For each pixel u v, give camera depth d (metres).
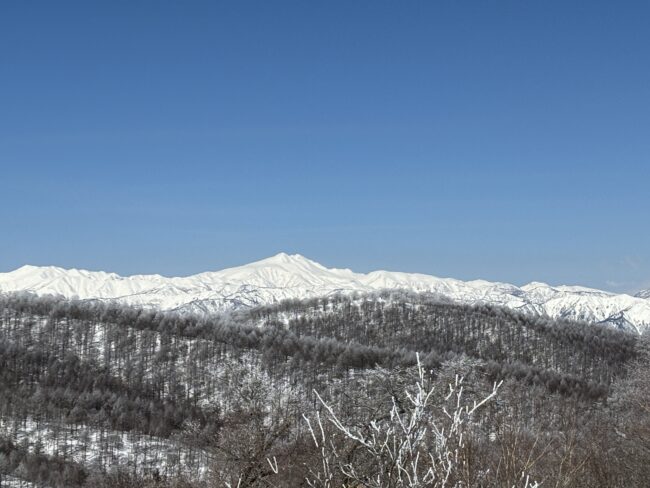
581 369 159.50
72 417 117.44
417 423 5.15
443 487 4.82
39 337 164.88
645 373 28.50
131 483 28.36
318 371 125.25
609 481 10.20
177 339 161.62
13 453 98.50
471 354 187.75
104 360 155.12
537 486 5.53
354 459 5.84
